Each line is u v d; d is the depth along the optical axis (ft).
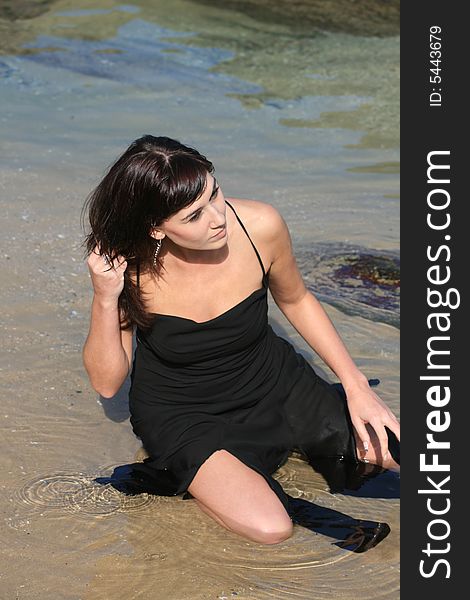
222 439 13.80
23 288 19.75
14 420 15.72
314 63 35.50
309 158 27.37
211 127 29.30
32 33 36.88
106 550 12.92
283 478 14.70
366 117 30.55
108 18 38.88
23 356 17.47
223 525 13.30
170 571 12.52
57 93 31.45
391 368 17.47
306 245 22.12
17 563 12.66
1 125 28.45
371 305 19.58
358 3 41.73
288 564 12.68
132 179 12.57
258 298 14.02
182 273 13.76
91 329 13.97
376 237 22.54
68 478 14.40
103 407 16.26
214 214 12.72
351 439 14.94
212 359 13.99
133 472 14.51
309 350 18.08
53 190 24.35
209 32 38.09
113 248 13.24
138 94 31.73
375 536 13.24
